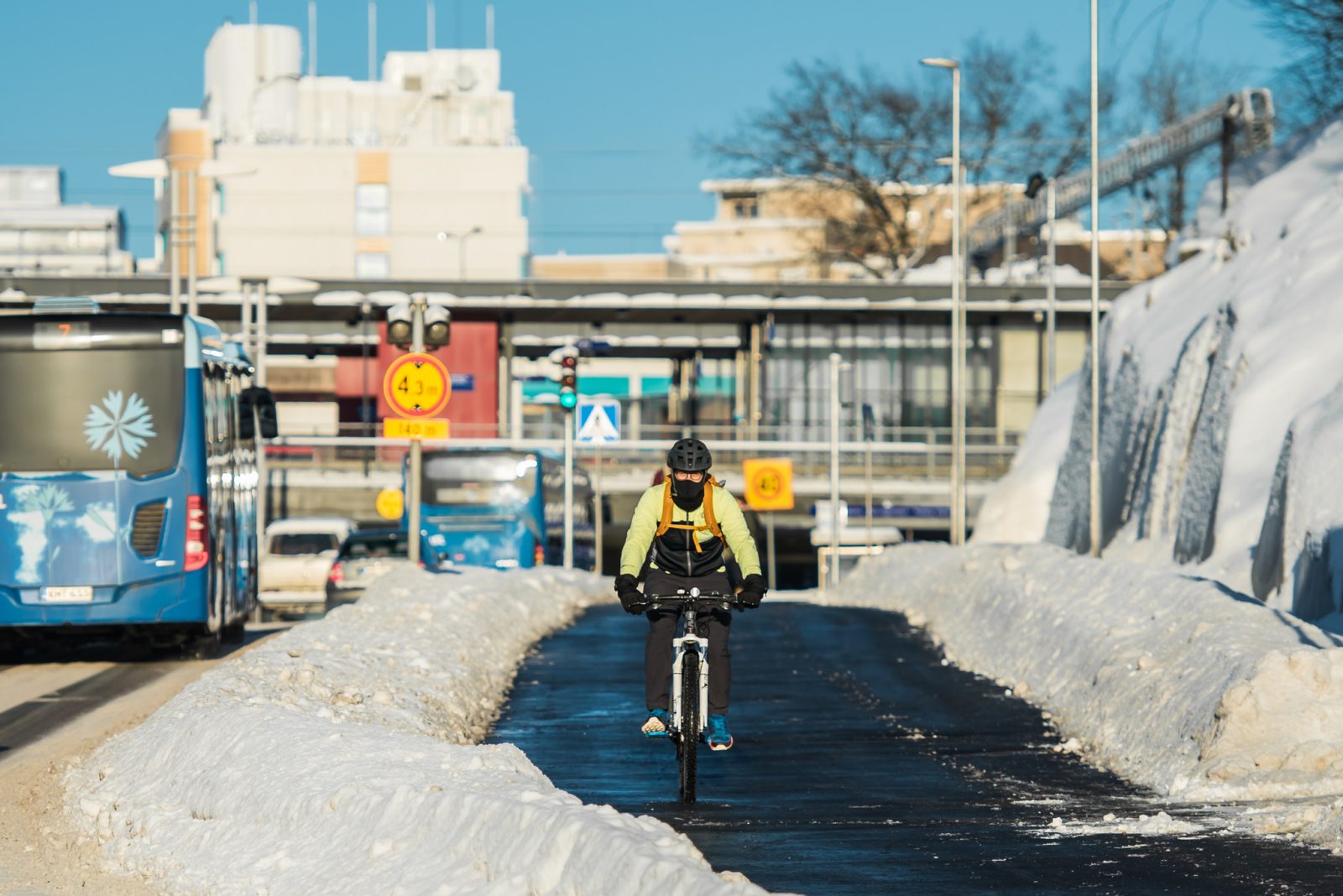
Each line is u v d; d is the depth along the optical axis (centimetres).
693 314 14612
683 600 2097
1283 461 4869
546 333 16275
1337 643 2758
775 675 3809
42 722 2931
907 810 2162
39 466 4056
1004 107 16250
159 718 2425
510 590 5191
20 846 1852
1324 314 5912
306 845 1612
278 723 2106
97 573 4050
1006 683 3641
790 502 10619
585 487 10894
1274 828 1916
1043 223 16538
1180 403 6625
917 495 13250
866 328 15200
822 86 16562
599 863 1255
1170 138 14975
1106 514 7425
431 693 2995
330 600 7938
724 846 1834
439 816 1509
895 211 17750
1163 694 2730
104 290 13275
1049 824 2017
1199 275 7944
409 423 4909
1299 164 8038
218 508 4319
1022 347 15300
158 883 1639
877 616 5297
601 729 2983
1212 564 5406
